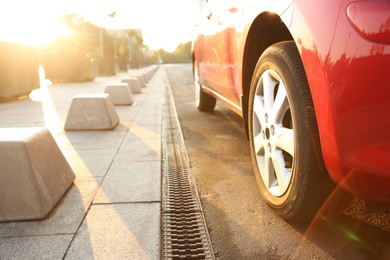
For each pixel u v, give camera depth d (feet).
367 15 4.20
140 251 5.28
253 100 7.37
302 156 5.37
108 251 5.28
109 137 12.50
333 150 4.64
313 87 4.85
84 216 6.37
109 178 8.30
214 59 11.85
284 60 5.87
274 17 6.88
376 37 4.11
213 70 12.26
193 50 18.25
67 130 13.64
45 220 6.22
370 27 4.16
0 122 15.55
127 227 5.98
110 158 9.91
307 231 6.03
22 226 6.03
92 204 6.88
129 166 9.20
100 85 38.63
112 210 6.62
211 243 5.77
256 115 7.29
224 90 11.02
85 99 13.74
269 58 6.44
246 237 5.91
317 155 5.20
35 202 6.19
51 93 29.35
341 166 4.59
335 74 4.45
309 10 4.96
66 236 5.70
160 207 6.77
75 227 5.98
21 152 6.19
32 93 29.32
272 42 7.80
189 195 7.72
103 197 7.21
